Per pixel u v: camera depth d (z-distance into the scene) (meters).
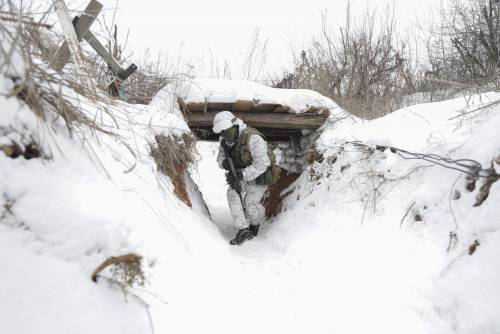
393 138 3.62
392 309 2.41
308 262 3.33
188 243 2.70
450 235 2.49
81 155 2.08
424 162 3.07
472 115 3.32
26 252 1.66
